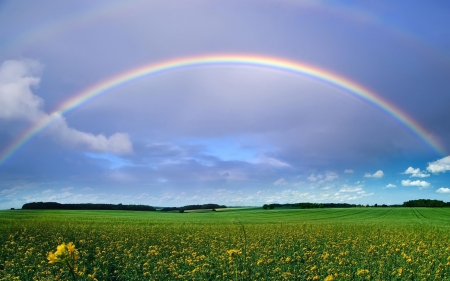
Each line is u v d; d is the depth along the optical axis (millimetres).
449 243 18781
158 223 40375
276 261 11711
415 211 96938
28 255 13391
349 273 10289
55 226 29922
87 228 28469
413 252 14594
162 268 10898
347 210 102750
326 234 22969
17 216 51969
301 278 9781
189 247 15961
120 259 13047
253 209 119250
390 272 10594
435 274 10453
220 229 28250
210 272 10227
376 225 37625
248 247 14727
